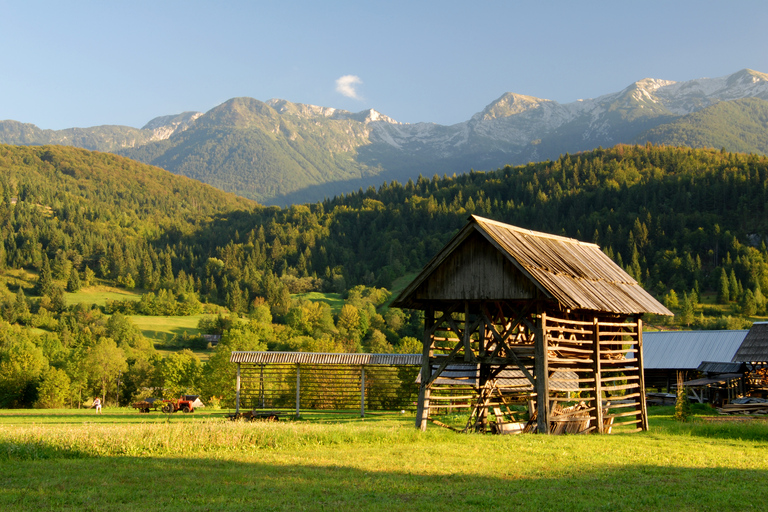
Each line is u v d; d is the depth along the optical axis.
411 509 12.64
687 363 60.44
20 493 14.24
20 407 101.12
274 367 63.75
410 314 184.00
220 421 28.92
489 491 14.41
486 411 29.22
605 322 31.23
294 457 19.20
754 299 162.25
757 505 13.19
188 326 196.50
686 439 24.95
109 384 111.69
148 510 12.67
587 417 27.31
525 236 28.47
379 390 62.28
